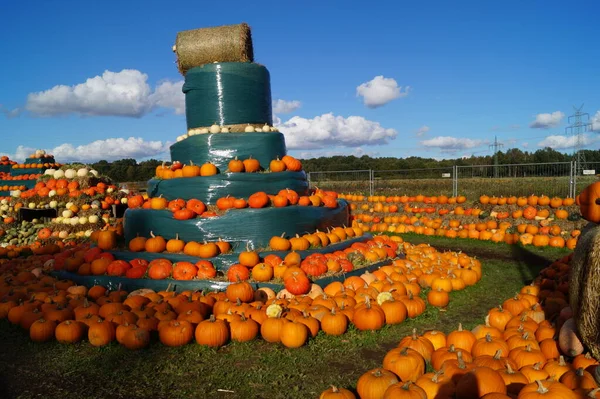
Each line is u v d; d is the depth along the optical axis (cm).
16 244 1438
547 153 3161
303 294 719
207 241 834
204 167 930
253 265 770
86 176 1669
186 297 696
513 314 620
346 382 471
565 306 561
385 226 1741
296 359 536
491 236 1459
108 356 557
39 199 1561
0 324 682
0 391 475
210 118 1026
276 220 851
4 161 2938
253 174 914
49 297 723
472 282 873
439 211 1723
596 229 409
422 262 924
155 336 607
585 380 367
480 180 2075
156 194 960
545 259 1144
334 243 921
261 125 1059
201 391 462
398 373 429
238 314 614
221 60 1032
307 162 4381
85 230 1451
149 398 454
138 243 845
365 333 611
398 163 3966
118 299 705
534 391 332
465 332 508
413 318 675
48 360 554
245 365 525
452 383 381
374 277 795
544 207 1509
